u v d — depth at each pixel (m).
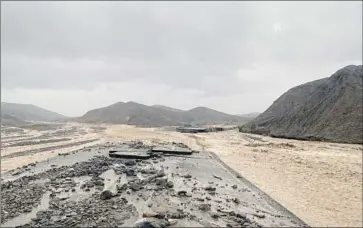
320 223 23.92
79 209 26.02
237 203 28.42
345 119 76.94
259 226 23.33
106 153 55.28
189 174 39.50
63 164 44.75
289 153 54.97
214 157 52.41
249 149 60.56
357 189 32.56
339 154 53.44
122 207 26.45
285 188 33.03
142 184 33.38
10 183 33.56
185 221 23.86
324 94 95.19
